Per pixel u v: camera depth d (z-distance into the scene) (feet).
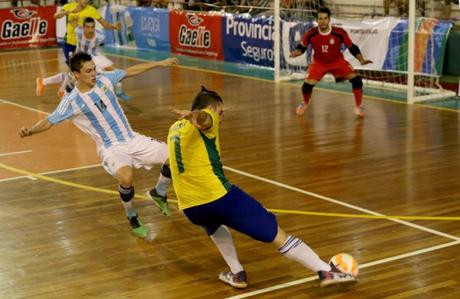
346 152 36.29
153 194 26.86
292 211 27.89
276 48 56.59
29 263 23.48
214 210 20.02
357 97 44.32
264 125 42.55
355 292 20.74
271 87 54.70
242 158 35.76
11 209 28.89
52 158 36.55
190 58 70.79
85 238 25.62
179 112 19.25
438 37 50.72
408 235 25.05
